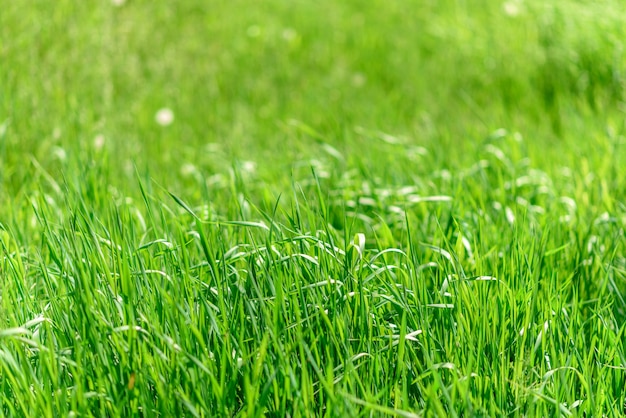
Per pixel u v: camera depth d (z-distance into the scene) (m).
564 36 5.46
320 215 2.50
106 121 4.50
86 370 2.03
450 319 2.27
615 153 3.92
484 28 6.38
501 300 2.36
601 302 2.70
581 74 5.29
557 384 2.13
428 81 5.93
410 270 2.39
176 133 4.75
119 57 5.12
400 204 3.46
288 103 5.47
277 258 2.42
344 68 6.24
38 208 2.94
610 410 2.14
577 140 4.34
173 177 4.00
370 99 5.68
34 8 4.67
